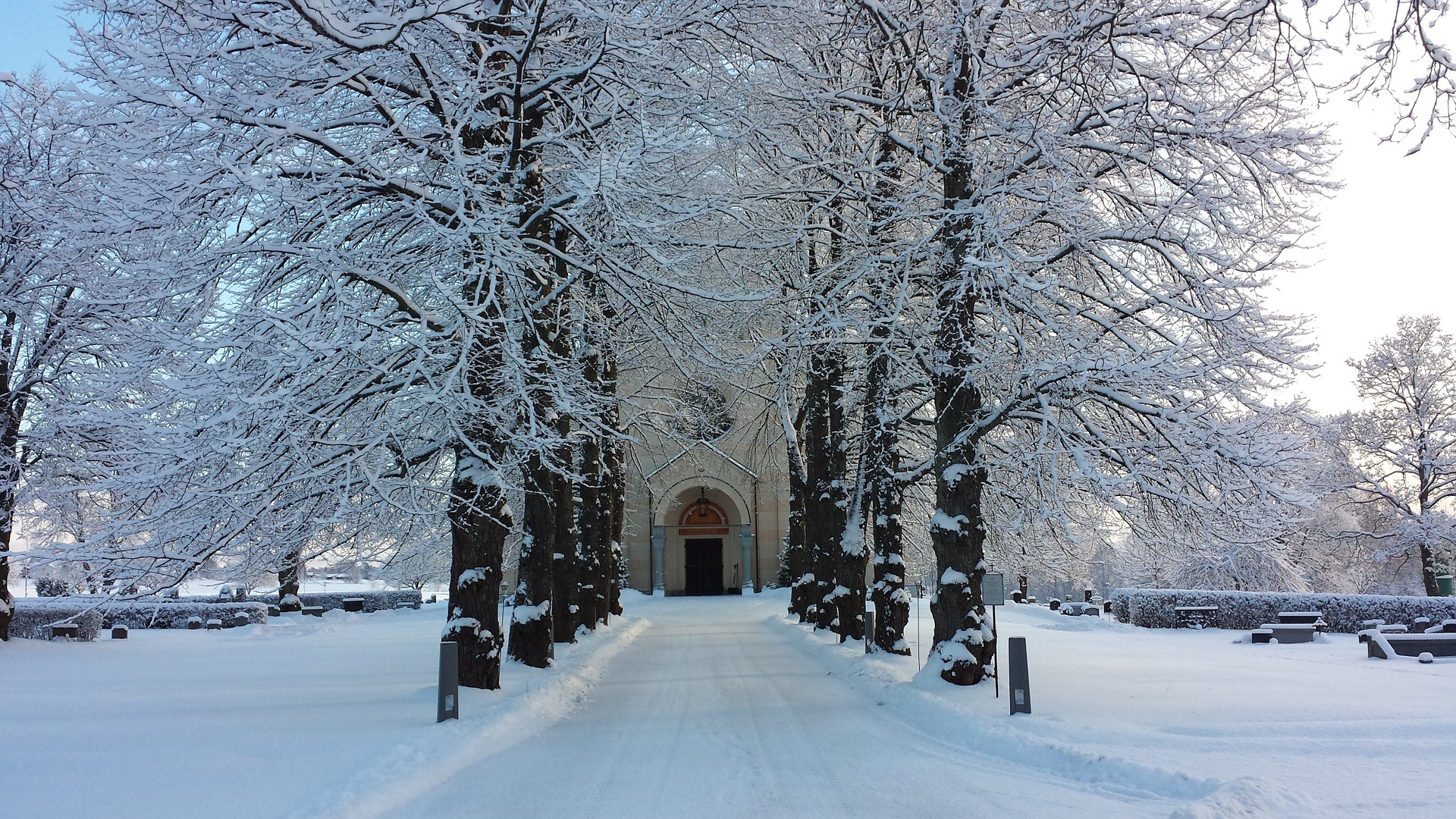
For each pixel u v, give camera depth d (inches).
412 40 416.8
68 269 668.1
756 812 261.3
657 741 376.5
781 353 645.9
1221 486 471.8
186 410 406.6
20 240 675.4
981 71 515.8
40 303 737.6
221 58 433.4
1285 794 248.8
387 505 420.8
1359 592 1722.4
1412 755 310.8
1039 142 472.4
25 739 338.0
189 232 433.7
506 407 454.6
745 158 646.5
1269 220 508.4
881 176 565.6
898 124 593.3
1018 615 1314.0
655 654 788.0
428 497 430.6
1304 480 529.3
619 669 671.8
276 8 432.5
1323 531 1437.0
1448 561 1601.9
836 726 407.8
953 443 505.0
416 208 424.8
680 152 488.7
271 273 438.9
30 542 762.2
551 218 516.1
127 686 502.0
